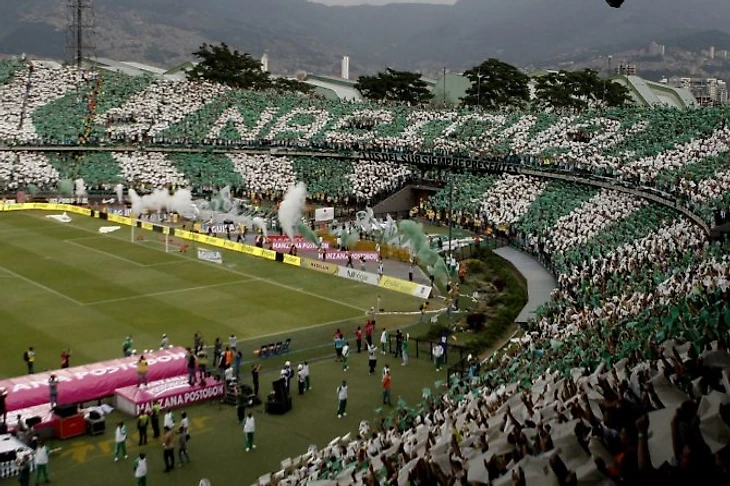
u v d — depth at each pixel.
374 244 96.38
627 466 16.81
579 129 117.75
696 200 74.38
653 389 20.78
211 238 102.19
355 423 47.06
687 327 29.17
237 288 79.94
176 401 48.66
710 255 53.62
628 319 38.69
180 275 84.94
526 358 44.31
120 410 48.19
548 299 71.31
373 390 52.62
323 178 133.75
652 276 54.78
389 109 147.88
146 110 152.12
